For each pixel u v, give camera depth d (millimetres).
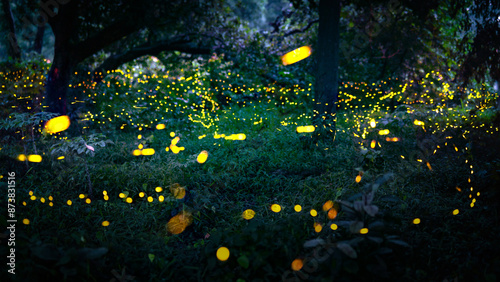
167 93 9289
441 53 9656
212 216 3758
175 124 7820
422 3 7270
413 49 9422
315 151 5594
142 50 9703
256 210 3963
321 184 4344
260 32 11906
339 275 2279
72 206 3738
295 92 9852
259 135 6844
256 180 4719
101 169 4645
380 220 2652
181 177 4590
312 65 10805
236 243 2479
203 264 2766
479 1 5625
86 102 8383
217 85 10266
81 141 4191
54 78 7230
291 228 2811
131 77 10133
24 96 8336
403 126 6551
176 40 9859
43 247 2240
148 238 3266
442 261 2580
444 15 8703
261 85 10211
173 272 2691
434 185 4043
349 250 2223
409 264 2559
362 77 10391
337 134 6398
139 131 7742
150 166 4957
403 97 9391
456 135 5906
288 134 6613
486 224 2957
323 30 6059
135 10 7469
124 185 4438
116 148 5840
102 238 3066
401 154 5246
